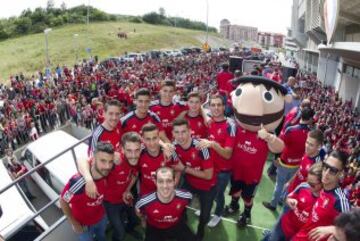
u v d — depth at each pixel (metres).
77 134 14.41
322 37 32.22
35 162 10.10
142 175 4.17
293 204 3.63
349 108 18.95
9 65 50.50
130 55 44.47
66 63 50.91
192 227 4.98
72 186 3.53
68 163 9.38
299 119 5.29
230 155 4.46
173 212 3.70
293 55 75.19
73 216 3.72
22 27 79.19
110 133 4.50
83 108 15.78
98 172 3.60
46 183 9.46
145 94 4.70
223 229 4.96
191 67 32.16
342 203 3.05
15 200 8.06
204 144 4.03
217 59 39.94
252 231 4.94
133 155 3.74
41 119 16.97
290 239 3.82
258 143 4.52
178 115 5.30
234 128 4.53
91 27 78.69
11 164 10.58
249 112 4.43
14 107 17.20
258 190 6.25
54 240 4.29
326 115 16.06
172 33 83.56
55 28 80.19
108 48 62.12
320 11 23.69
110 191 4.04
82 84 21.94
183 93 10.23
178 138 3.99
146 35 74.75
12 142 14.90
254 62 17.45
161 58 40.59
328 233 2.85
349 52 16.89
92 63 36.19
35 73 43.88
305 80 27.88
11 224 7.21
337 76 28.81
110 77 24.00
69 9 92.31
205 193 4.33
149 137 3.83
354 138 12.24
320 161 3.74
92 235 4.06
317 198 3.42
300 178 4.37
